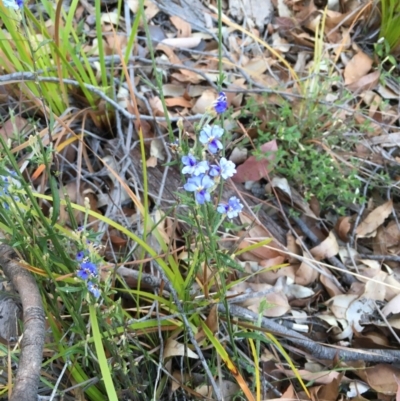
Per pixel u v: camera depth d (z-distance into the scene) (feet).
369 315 2.18
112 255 2.12
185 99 2.67
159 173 2.37
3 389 1.51
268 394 1.92
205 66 2.86
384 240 2.45
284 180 2.44
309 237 2.40
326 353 2.01
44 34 2.17
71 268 1.47
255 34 3.04
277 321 2.12
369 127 2.54
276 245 2.30
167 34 2.91
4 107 2.43
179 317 1.83
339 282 2.30
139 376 1.76
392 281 2.26
